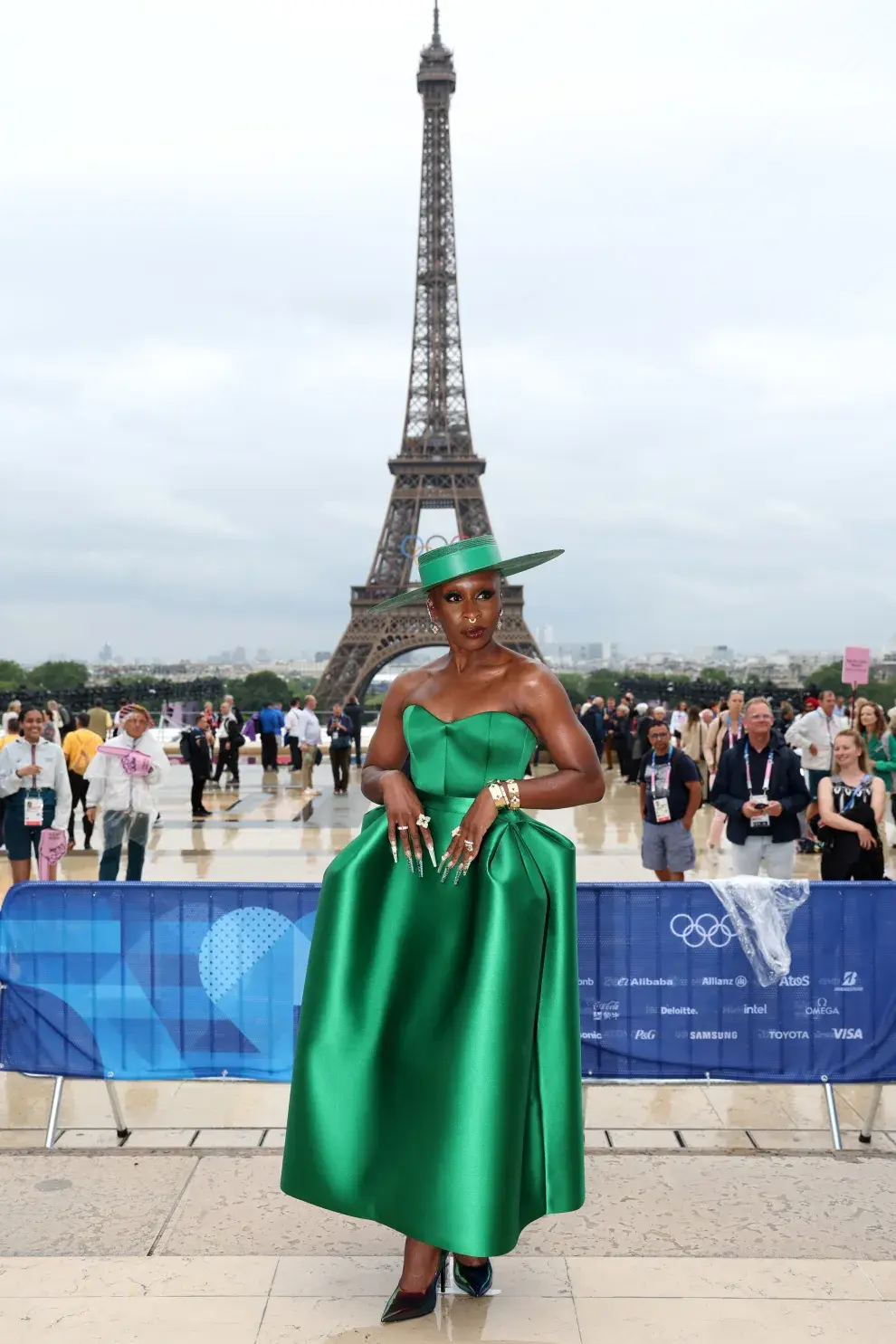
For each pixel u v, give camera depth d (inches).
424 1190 122.7
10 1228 158.4
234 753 909.8
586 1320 131.2
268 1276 142.2
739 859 311.4
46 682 3555.6
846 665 813.9
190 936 200.4
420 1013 129.9
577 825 646.5
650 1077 203.8
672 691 1690.5
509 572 138.9
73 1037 201.3
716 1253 150.5
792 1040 202.8
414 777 140.4
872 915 202.1
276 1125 210.1
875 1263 144.4
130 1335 127.3
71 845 576.1
